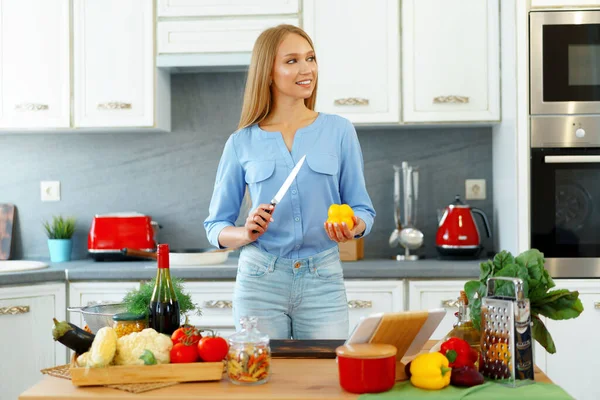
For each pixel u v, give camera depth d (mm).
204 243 3678
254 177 2018
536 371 1442
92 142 3699
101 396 1281
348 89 3236
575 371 2961
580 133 2982
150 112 3336
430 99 3223
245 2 3250
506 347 1337
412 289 3008
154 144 3684
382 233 3604
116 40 3316
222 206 2094
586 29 2975
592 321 2969
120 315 1562
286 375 1417
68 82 3328
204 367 1374
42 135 3707
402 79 3225
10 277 2928
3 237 3658
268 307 1973
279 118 2068
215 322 3043
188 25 3281
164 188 3688
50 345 3039
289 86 1977
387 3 3213
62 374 1446
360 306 3020
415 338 1463
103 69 3324
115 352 1387
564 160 2957
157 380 1363
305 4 3229
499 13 3195
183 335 1418
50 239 3521
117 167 3695
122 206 3697
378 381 1277
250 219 1775
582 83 2984
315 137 2031
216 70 3602
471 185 3566
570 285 2990
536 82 2994
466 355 1379
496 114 3213
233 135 2090
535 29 2984
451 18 3201
